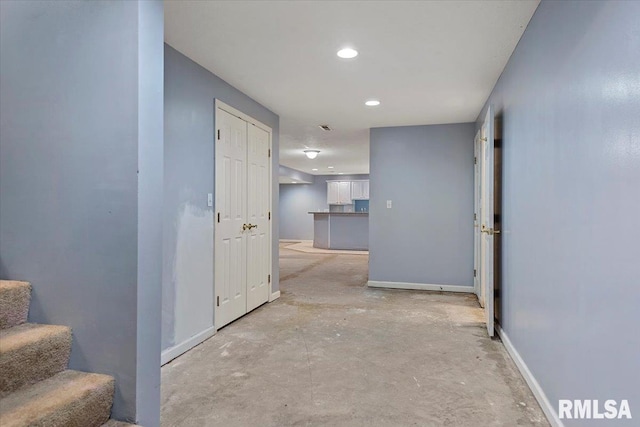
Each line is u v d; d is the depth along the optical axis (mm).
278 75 3385
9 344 1567
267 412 2094
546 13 2094
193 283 3102
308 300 4680
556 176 1945
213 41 2719
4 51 1874
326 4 2229
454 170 5273
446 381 2479
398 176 5461
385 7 2262
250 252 4094
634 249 1273
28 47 1839
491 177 3293
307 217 13031
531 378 2346
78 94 1760
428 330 3525
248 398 2250
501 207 3338
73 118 1767
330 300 4691
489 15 2344
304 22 2441
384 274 5500
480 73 3320
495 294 3576
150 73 1740
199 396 2271
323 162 9391
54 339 1695
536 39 2271
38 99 1821
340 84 3615
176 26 2494
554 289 1975
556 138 1948
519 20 2400
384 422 1998
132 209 1680
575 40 1716
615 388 1393
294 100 4137
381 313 4102
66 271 1777
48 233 1804
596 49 1519
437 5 2236
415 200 5410
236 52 2906
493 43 2729
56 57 1795
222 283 3539
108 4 1719
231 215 3695
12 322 1772
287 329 3541
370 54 2934
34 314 1826
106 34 1720
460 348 3070
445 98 4055
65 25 1785
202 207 3227
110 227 1711
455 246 5273
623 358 1343
